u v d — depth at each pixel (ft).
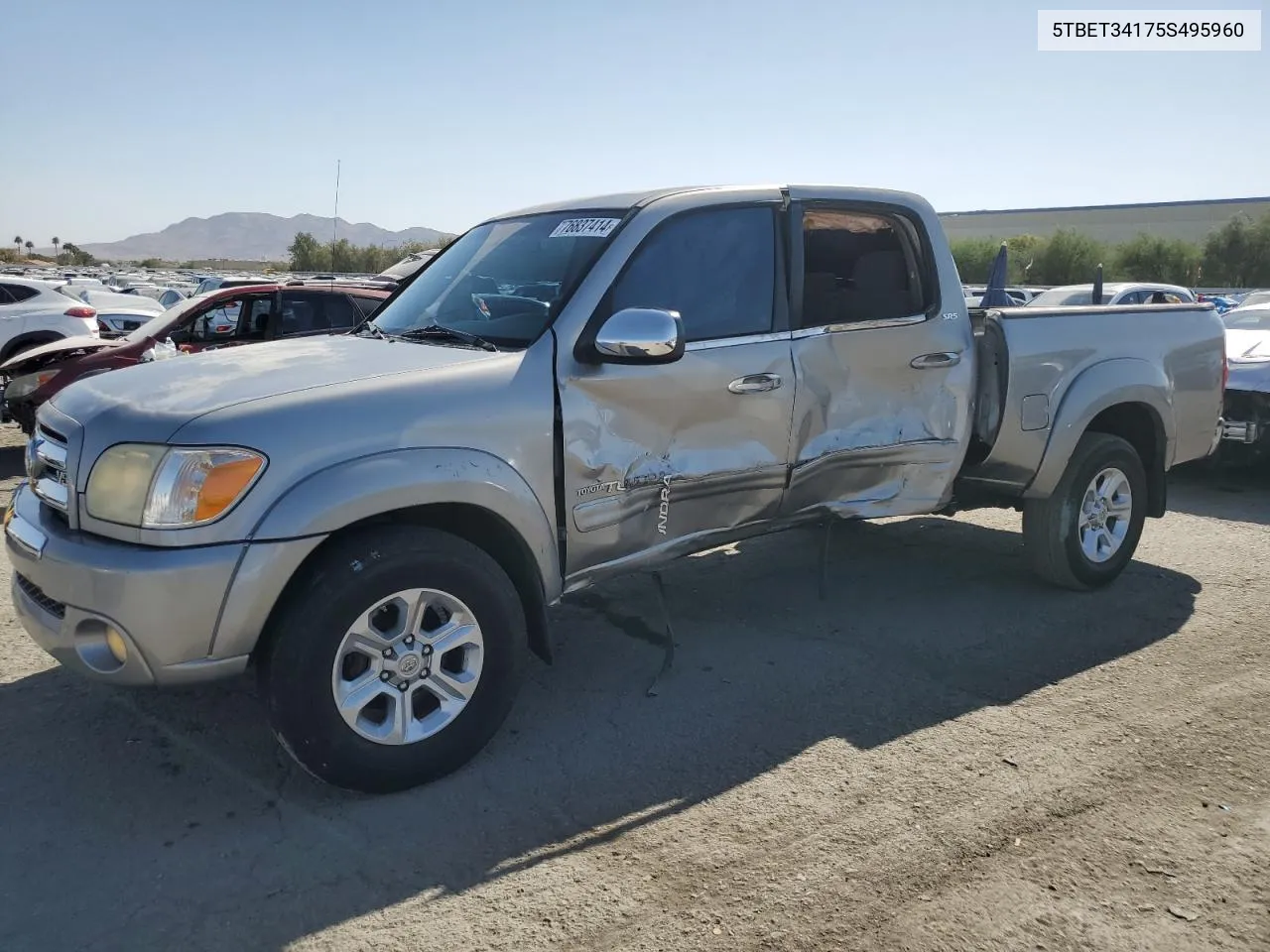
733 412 13.69
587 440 12.44
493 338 12.86
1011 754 12.12
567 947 8.74
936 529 22.67
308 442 10.51
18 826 10.56
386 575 10.69
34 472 11.96
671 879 9.68
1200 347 19.29
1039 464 16.89
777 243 14.40
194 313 30.81
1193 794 11.20
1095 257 161.79
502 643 11.71
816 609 17.26
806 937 8.84
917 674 14.52
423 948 8.72
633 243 13.16
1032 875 9.72
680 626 16.48
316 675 10.44
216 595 10.02
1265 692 13.92
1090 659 15.08
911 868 9.83
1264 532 23.15
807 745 12.38
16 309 40.24
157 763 11.90
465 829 10.54
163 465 10.11
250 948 8.72
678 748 12.32
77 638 10.44
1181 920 9.07
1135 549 20.34
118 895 9.41
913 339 15.53
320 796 11.18
